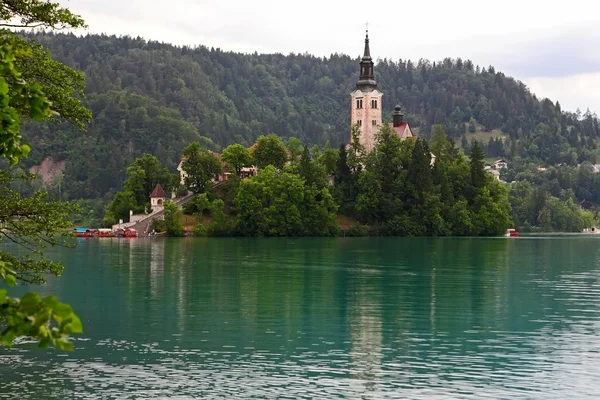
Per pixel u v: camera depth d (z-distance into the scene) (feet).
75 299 278.05
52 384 158.10
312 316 242.17
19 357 179.52
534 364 177.78
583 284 333.21
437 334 213.05
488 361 180.55
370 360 181.16
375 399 149.18
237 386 158.20
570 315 245.86
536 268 414.41
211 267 410.93
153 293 296.51
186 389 155.63
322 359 182.09
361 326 224.53
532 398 150.61
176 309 255.09
